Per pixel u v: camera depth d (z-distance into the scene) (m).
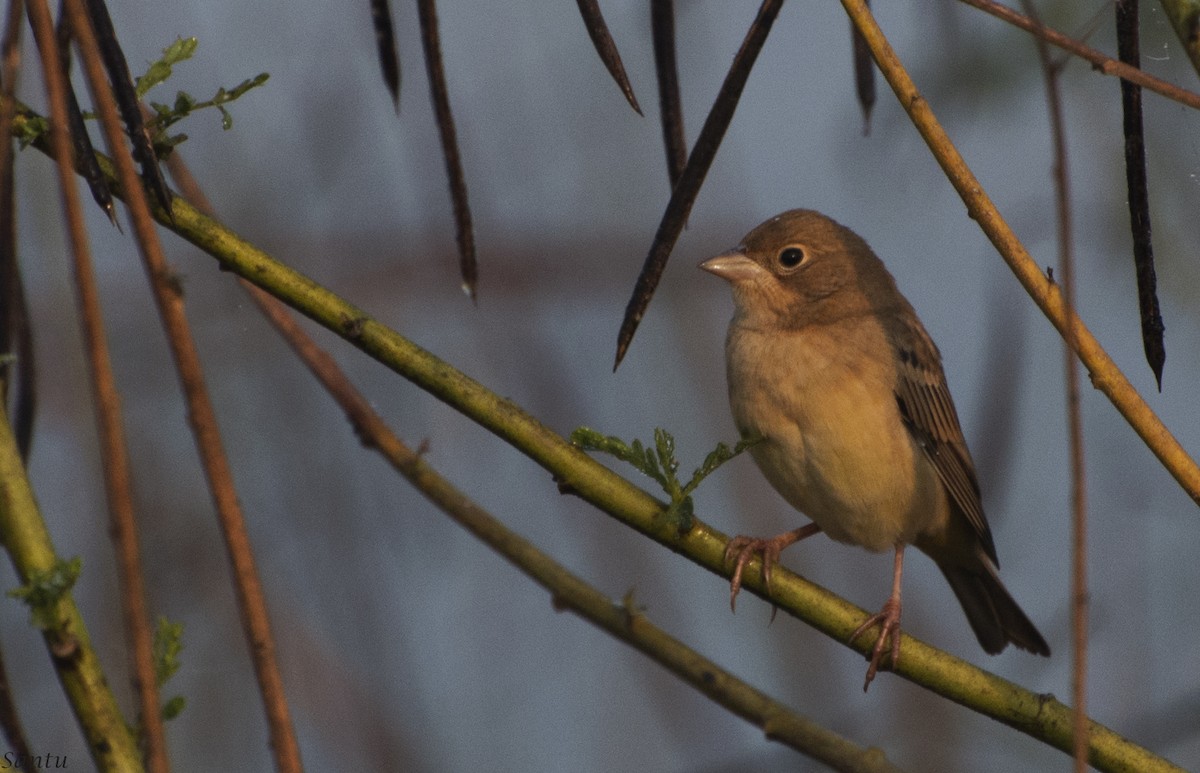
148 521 10.45
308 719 9.82
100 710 4.84
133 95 6.17
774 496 11.88
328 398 11.25
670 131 7.33
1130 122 6.19
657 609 11.09
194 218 6.40
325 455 10.92
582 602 6.91
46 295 11.09
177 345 4.48
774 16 6.43
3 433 5.05
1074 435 4.65
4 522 4.91
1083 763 4.55
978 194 6.00
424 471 7.38
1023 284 6.01
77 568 4.84
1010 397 10.05
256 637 4.65
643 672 10.67
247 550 4.64
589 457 6.91
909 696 9.72
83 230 4.04
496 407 6.71
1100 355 6.04
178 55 6.23
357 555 10.59
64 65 6.05
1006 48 10.27
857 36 7.72
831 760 6.21
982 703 7.03
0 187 6.32
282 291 6.47
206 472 4.59
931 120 5.98
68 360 11.09
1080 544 4.62
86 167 6.11
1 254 6.48
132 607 4.08
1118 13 6.16
